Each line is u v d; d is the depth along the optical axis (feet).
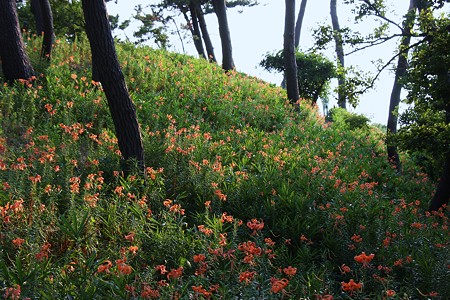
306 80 90.53
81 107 41.06
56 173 26.99
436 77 36.37
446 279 20.61
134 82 51.34
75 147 32.37
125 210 23.61
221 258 20.36
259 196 29.78
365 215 28.81
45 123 37.60
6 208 20.26
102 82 30.71
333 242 24.75
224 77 64.80
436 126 38.04
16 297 13.96
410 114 42.14
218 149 38.78
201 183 29.40
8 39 44.83
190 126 42.98
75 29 90.22
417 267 22.30
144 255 20.74
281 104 60.13
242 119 50.34
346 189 32.76
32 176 25.50
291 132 52.13
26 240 19.24
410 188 45.96
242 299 15.70
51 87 43.91
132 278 18.52
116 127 30.83
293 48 64.95
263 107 55.57
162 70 56.75
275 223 26.99
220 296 15.96
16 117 37.45
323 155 47.37
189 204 28.27
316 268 22.71
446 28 37.37
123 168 30.42
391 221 28.55
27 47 54.60
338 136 56.39
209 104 51.13
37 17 69.05
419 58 37.99
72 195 22.30
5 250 18.85
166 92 51.90
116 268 17.95
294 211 28.04
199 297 15.72
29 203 22.53
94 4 30.19
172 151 33.14
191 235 22.86
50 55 52.11
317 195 31.40
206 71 64.90
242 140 44.01
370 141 60.08
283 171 36.76
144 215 24.08
